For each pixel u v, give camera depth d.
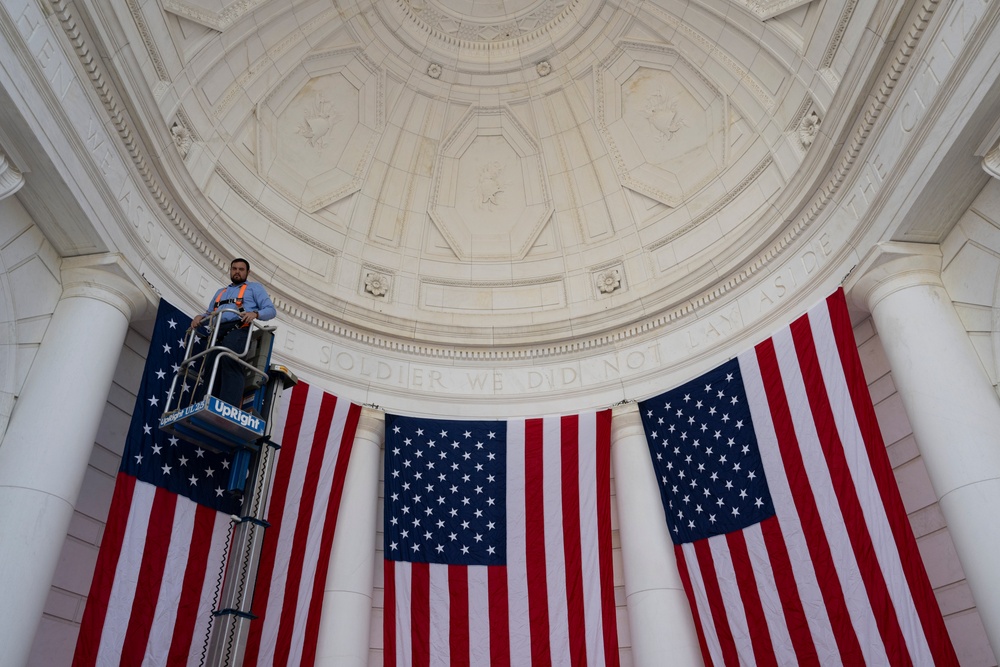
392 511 14.05
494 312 17.73
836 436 11.60
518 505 14.23
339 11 16.27
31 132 8.89
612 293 17.23
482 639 13.12
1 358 9.59
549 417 15.00
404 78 17.77
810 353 12.20
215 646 8.05
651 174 17.42
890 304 10.87
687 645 12.45
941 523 10.88
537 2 17.27
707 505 12.91
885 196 11.05
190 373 11.09
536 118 18.28
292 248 16.41
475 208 18.48
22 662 8.34
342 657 12.46
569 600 13.27
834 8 12.55
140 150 11.55
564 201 18.20
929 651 9.91
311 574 12.79
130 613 10.13
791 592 11.53
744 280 14.59
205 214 13.61
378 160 17.94
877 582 10.65
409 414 15.61
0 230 9.42
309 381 14.88
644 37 16.64
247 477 9.38
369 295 17.19
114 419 11.76
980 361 10.20
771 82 14.83
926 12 9.79
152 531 10.66
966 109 9.10
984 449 9.40
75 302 10.41
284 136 16.67
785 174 14.59
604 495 13.97
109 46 10.30
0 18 8.31
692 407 13.73
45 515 9.01
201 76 14.20
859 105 11.42
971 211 10.26
